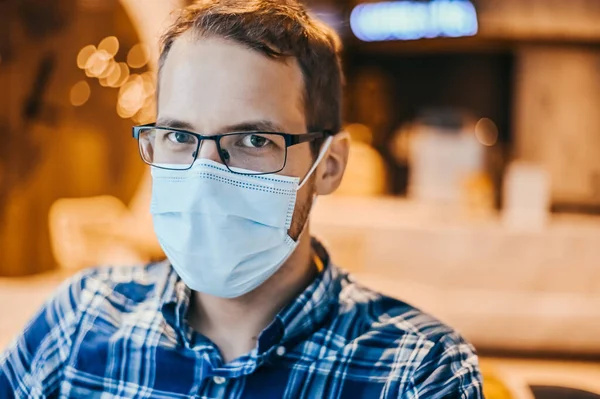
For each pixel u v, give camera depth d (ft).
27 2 7.48
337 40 3.88
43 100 7.69
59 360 3.97
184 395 3.59
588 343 7.77
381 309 3.76
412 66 12.94
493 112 12.60
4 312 6.80
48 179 7.86
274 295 3.67
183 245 3.42
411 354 3.47
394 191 12.44
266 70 3.34
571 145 11.61
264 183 3.40
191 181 3.36
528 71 11.68
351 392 3.42
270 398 3.44
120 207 8.19
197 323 3.80
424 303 7.88
